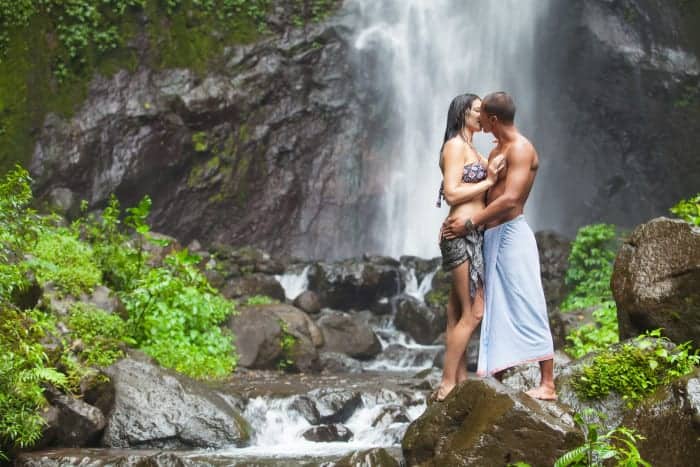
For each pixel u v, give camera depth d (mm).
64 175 18078
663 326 6102
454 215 5676
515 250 5602
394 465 6457
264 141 20641
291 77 21234
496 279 5664
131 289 11719
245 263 17219
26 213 8836
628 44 22359
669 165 21797
